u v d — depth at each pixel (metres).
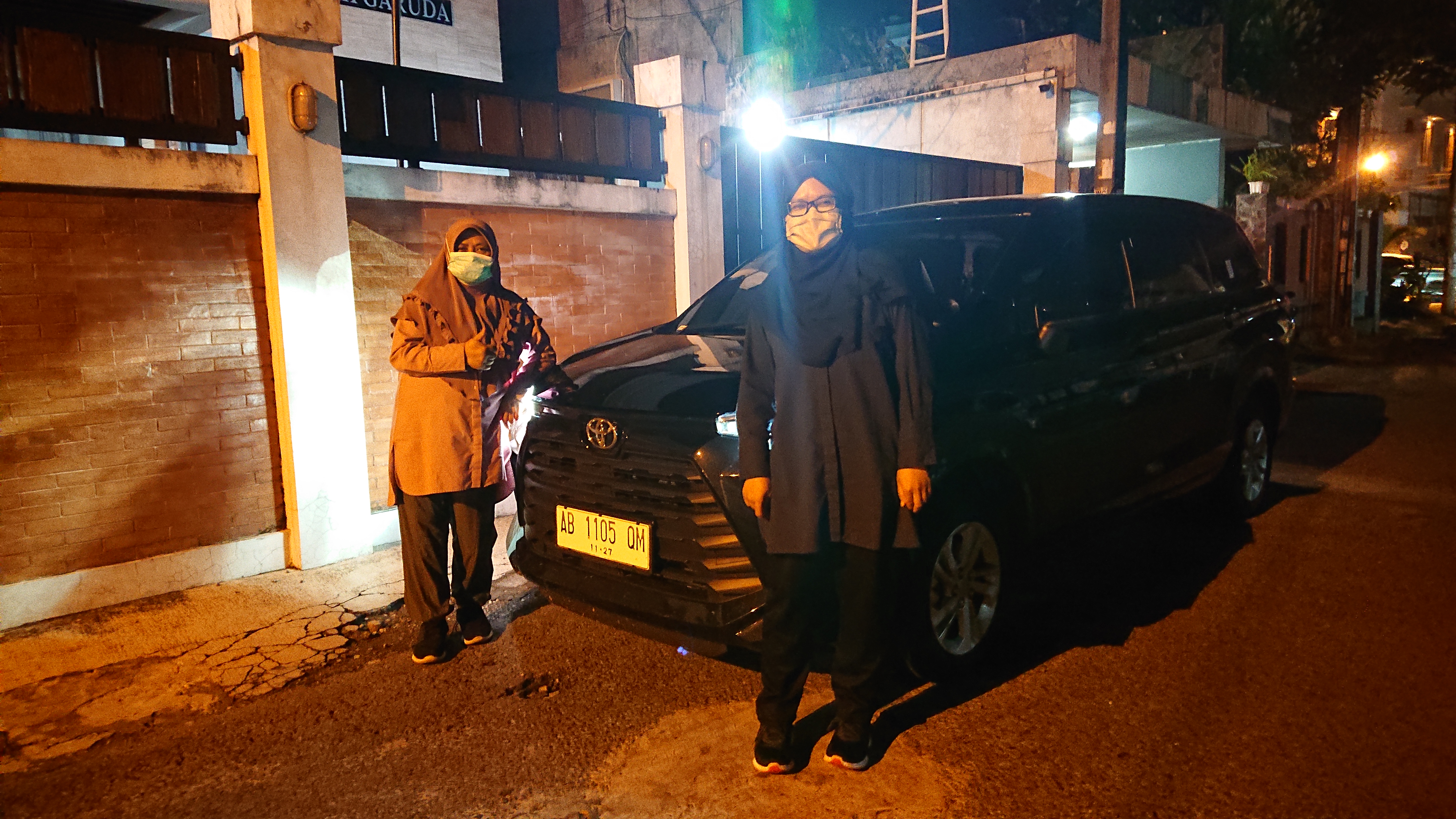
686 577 3.07
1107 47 9.28
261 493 4.69
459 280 3.54
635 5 10.61
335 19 4.58
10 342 3.90
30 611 4.01
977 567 3.47
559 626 4.06
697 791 2.74
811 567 2.70
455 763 2.94
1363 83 16.27
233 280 4.50
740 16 11.84
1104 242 4.23
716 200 6.68
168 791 2.82
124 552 4.28
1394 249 30.45
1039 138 10.14
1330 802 2.58
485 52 9.52
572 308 5.95
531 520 3.64
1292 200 14.36
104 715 3.30
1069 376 3.68
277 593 4.42
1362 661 3.47
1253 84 16.41
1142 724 3.05
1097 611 4.05
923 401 2.60
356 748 3.05
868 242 3.96
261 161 4.47
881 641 2.73
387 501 4.60
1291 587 4.26
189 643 3.89
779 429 2.63
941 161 9.07
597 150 6.08
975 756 2.88
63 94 3.97
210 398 4.47
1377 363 12.97
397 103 5.05
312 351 4.63
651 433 3.05
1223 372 4.87
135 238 4.20
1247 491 5.32
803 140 7.52
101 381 4.15
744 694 3.38
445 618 3.71
